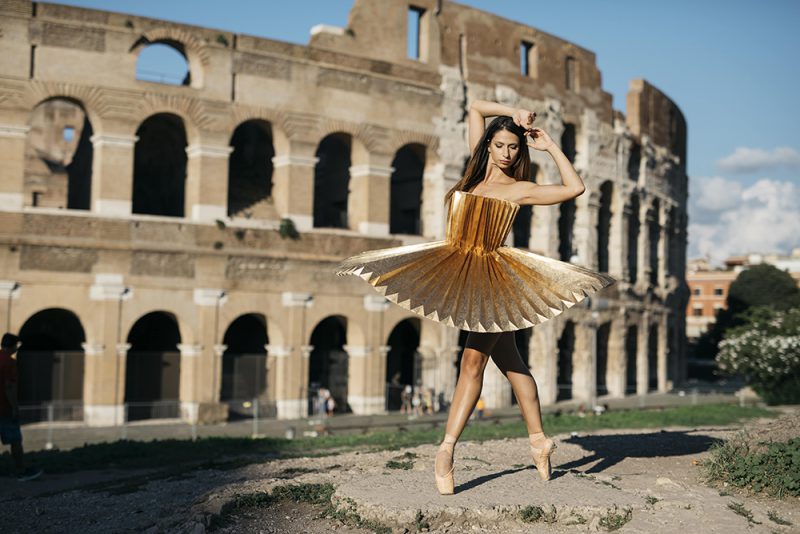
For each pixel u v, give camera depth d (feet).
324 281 164.86
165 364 152.97
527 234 211.61
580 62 219.20
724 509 43.09
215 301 152.97
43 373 142.41
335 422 151.43
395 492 43.14
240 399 158.40
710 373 341.00
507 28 198.70
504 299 37.04
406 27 178.70
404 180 197.36
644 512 41.91
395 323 174.09
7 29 137.49
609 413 138.21
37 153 241.35
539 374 201.77
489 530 39.78
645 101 250.57
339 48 168.55
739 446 54.34
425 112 180.24
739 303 365.81
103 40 144.56
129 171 146.30
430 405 173.47
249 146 183.32
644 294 242.78
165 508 49.75
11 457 86.02
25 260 138.10
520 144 40.06
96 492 60.03
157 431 136.15
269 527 42.73
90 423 141.79
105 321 143.02
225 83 155.22
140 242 146.41
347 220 185.57
